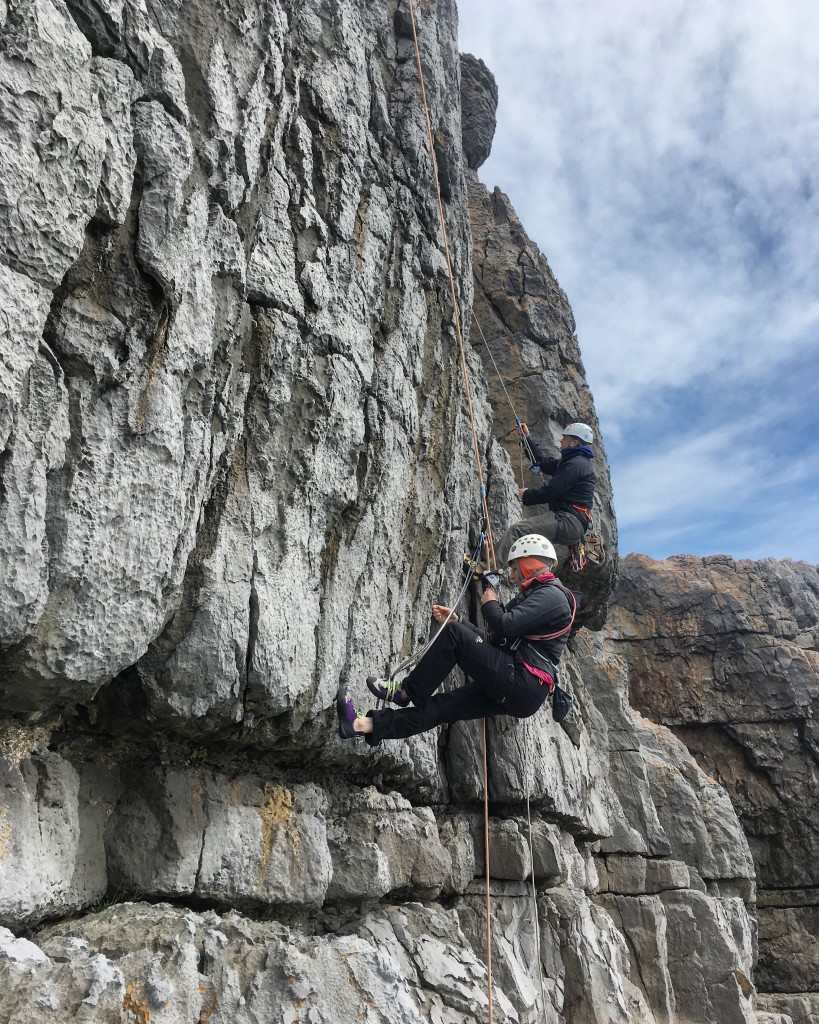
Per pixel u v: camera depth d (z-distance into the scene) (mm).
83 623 3828
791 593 21453
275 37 5195
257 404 5082
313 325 5543
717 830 15039
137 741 4785
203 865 4793
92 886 4438
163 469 4176
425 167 8055
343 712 5234
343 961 4074
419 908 6734
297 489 5281
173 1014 3479
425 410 7531
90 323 3865
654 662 20562
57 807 4121
